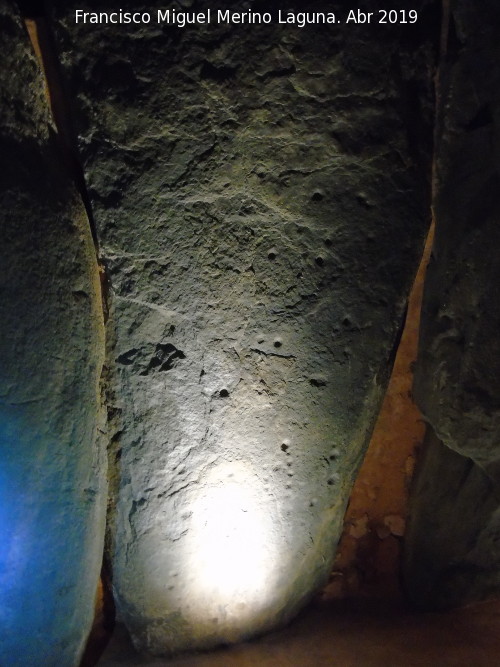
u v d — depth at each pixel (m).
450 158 1.80
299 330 1.86
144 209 1.77
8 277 1.55
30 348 1.59
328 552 2.14
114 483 1.91
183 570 1.98
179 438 1.89
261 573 2.03
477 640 2.03
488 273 1.75
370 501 2.43
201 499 1.93
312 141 1.76
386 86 1.75
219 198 1.78
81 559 1.76
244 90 1.72
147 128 1.74
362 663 1.90
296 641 2.07
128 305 1.81
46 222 1.64
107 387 1.85
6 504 1.57
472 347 1.80
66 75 1.72
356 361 1.89
